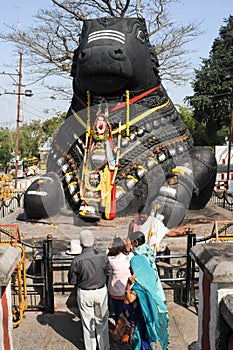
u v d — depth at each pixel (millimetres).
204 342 3037
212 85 24406
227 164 17922
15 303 4711
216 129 25609
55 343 4012
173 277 5094
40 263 5020
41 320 4453
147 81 6059
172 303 4848
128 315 3404
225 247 2852
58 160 6426
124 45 5488
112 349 3910
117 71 5406
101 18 5777
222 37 26109
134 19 5852
